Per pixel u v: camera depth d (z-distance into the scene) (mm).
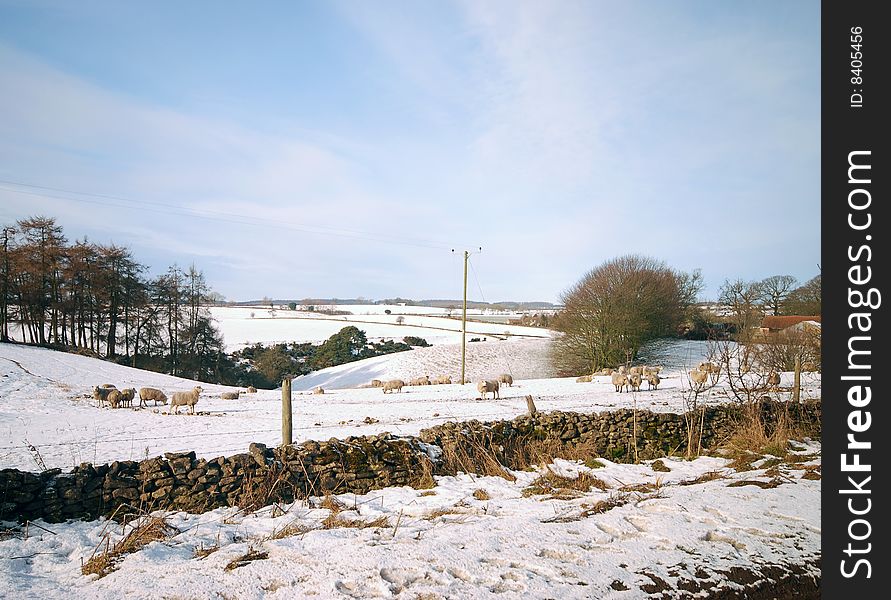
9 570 6090
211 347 56219
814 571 5629
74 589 5383
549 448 13461
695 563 5637
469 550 5859
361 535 6621
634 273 47344
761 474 9891
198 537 7367
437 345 66688
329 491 10070
